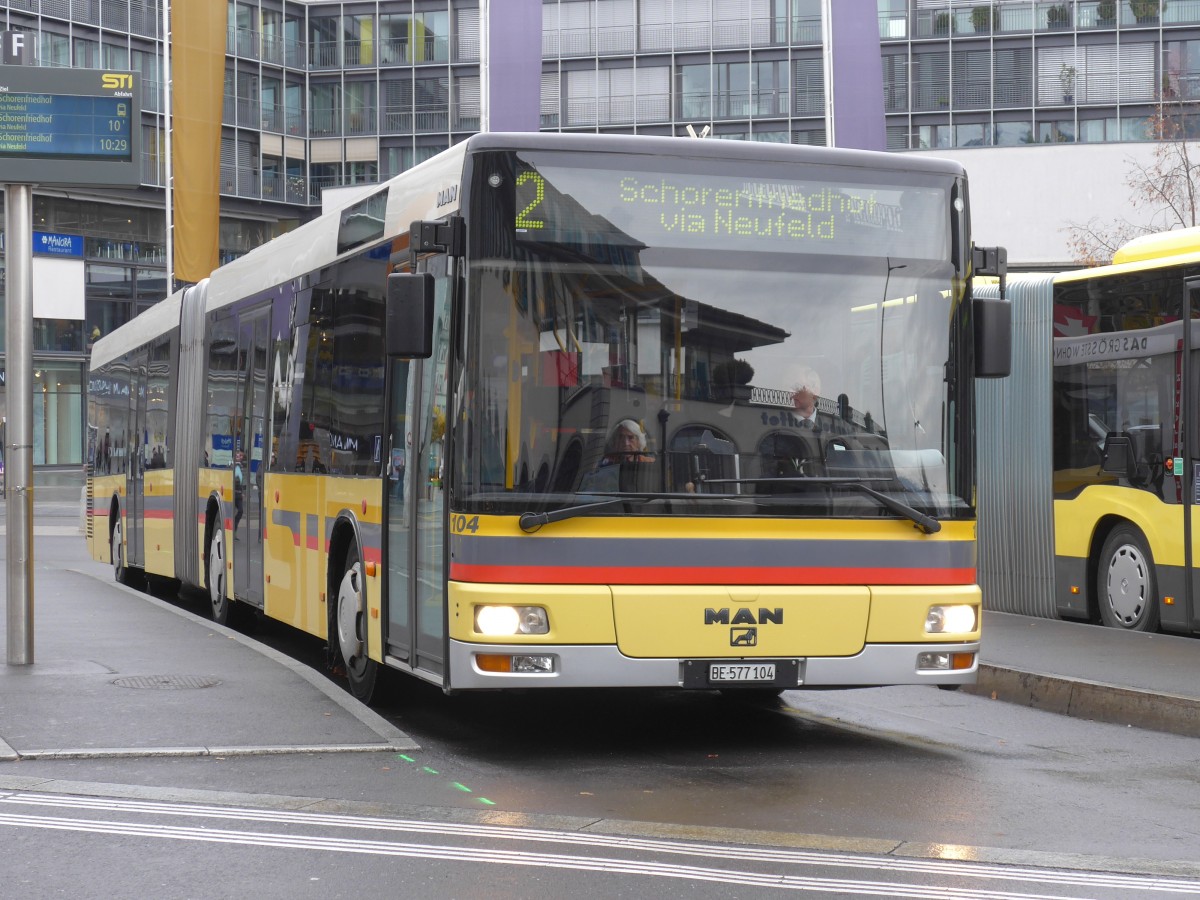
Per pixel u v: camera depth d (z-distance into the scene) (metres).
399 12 83.94
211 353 18.00
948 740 11.04
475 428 9.68
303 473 13.73
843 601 9.98
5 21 72.56
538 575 9.60
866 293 10.25
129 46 77.88
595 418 9.77
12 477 12.81
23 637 12.84
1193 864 7.44
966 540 10.32
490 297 9.73
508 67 32.41
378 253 11.77
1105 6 77.31
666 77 81.00
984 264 10.63
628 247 9.94
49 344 77.44
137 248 79.62
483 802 8.62
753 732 11.24
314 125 85.19
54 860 7.24
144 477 22.08
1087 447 16.50
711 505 9.83
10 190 12.88
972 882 7.01
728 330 9.99
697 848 7.56
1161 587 15.36
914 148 79.50
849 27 32.12
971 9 78.88
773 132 79.94
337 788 8.93
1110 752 10.59
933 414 10.32
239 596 16.27
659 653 9.68
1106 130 77.38
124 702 11.22
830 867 7.23
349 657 12.43
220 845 7.54
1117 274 16.08
